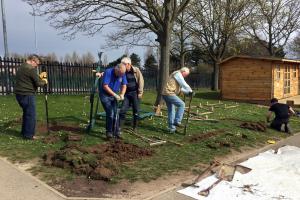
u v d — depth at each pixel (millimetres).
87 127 9750
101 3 17062
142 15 17469
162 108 15555
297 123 14445
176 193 6188
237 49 37031
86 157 7070
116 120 9086
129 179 6609
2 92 17344
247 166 7848
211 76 39469
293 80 25438
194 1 21516
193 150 8914
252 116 15477
